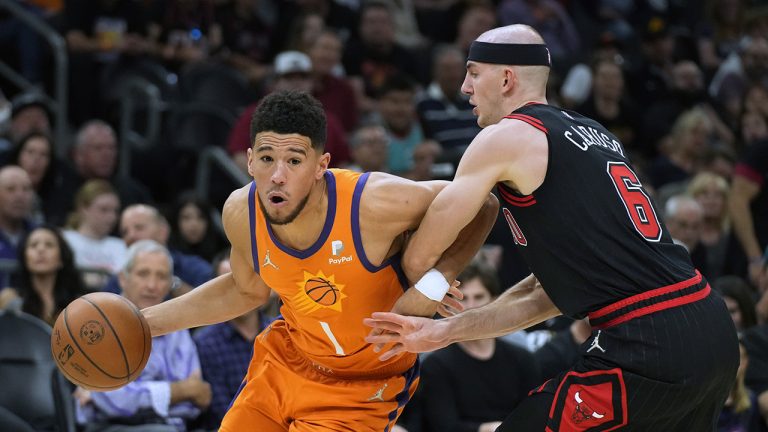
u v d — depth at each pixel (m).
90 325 7.34
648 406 6.91
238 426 7.94
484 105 7.51
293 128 6.83
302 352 7.83
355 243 7.09
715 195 16.83
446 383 10.81
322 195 7.09
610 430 7.01
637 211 7.08
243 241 7.42
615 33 25.09
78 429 10.82
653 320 6.86
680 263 7.14
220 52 20.33
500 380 10.96
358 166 16.22
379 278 7.25
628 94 22.05
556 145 7.04
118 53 19.50
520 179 7.03
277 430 7.93
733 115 22.80
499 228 14.83
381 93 17.91
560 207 6.99
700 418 7.24
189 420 11.16
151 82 19.48
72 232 14.46
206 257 14.72
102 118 19.30
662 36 23.84
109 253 14.62
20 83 19.14
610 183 7.05
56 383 10.46
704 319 6.95
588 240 6.95
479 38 7.53
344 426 7.62
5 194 13.93
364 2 22.33
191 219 14.65
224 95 19.27
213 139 18.41
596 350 6.99
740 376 11.62
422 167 16.20
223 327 11.52
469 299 11.16
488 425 10.59
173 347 11.24
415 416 10.84
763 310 13.71
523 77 7.41
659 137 20.88
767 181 16.14
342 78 18.72
